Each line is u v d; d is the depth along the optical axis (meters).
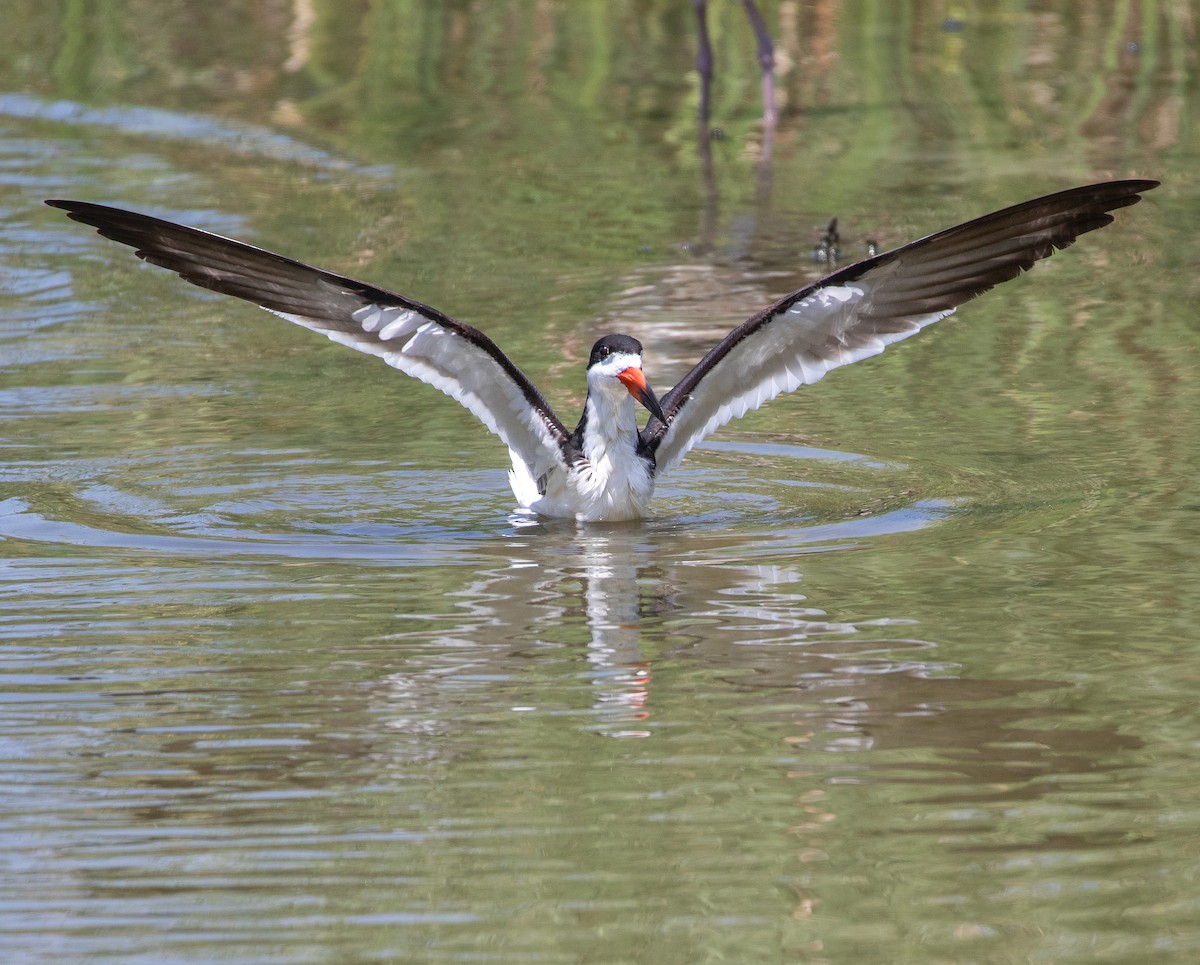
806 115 28.52
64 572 11.52
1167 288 19.22
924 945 6.96
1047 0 35.62
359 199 23.88
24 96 30.33
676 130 27.77
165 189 24.28
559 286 19.55
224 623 10.59
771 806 8.14
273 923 7.20
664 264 20.42
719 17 34.97
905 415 15.24
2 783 8.48
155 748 8.84
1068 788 8.27
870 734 8.91
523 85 30.88
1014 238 11.74
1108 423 14.73
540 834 7.92
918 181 24.14
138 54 33.28
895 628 10.37
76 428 14.95
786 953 6.91
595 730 9.02
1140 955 6.87
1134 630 10.25
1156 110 27.91
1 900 7.41
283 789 8.41
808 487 13.45
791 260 20.42
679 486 13.59
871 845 7.76
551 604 10.91
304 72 31.88
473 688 9.57
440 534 12.47
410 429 15.10
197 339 18.08
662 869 7.59
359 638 10.34
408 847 7.81
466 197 23.95
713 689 9.51
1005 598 10.84
